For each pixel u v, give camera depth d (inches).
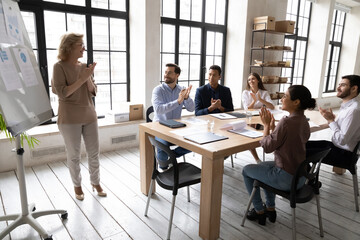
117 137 151.8
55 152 131.8
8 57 65.1
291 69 271.0
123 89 168.6
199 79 202.2
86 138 94.5
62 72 84.0
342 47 331.6
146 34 148.3
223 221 86.4
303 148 71.2
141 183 102.8
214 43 204.4
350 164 92.6
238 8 197.5
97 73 156.2
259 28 191.6
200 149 71.1
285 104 71.9
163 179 79.0
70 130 88.1
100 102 161.6
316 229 83.5
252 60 205.3
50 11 134.6
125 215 88.2
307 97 69.0
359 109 90.3
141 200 97.9
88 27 146.5
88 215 87.7
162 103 110.6
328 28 273.1
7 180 111.3
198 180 77.5
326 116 97.4
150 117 122.5
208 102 131.5
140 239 76.5
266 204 86.2
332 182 118.5
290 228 83.8
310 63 289.1
